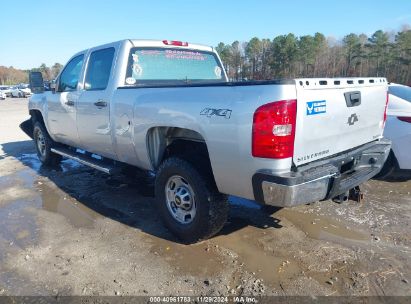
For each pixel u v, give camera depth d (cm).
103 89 449
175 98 340
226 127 290
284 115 264
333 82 301
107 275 309
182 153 359
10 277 308
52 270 318
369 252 341
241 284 293
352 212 438
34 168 673
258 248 351
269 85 272
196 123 315
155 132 378
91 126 473
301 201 277
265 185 277
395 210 444
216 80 546
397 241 364
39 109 629
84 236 382
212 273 309
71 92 512
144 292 286
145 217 431
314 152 298
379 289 286
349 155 333
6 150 862
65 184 566
